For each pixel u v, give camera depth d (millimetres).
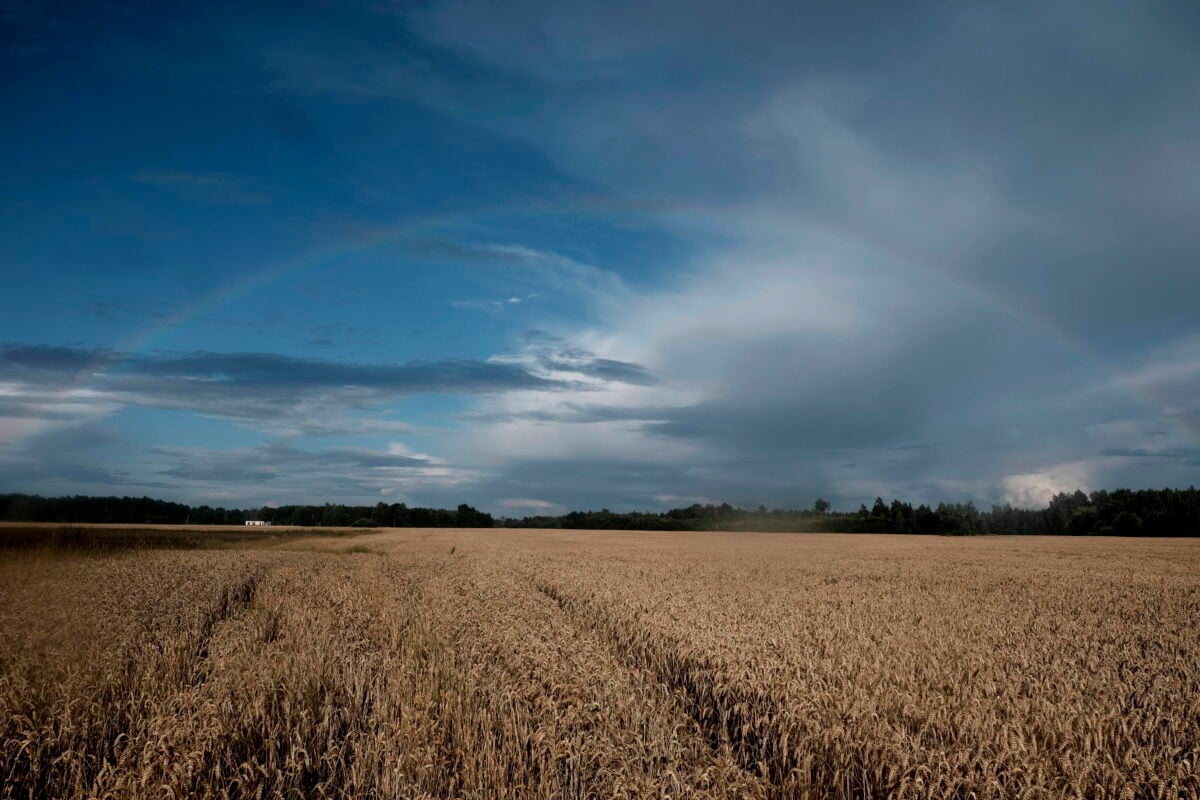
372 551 52062
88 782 8422
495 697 10602
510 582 27125
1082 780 7531
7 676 11133
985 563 43812
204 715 9195
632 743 8570
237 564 34781
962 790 7727
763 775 8484
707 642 13891
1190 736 9570
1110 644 16062
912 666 12117
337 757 8711
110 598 20750
